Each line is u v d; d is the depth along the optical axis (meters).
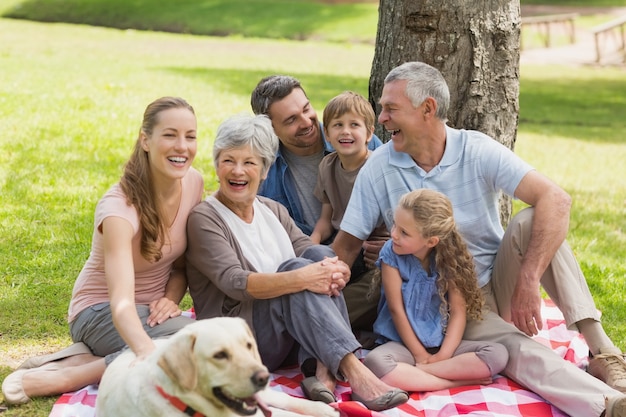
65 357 4.30
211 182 9.05
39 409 4.10
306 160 5.36
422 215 4.34
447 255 4.41
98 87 15.20
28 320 5.37
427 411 4.11
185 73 18.45
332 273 4.18
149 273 4.39
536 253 4.38
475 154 4.70
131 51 22.64
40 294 5.79
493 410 4.11
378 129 6.13
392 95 4.63
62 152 9.79
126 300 3.88
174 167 4.12
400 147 4.75
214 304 4.47
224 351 3.23
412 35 5.85
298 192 5.35
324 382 4.19
